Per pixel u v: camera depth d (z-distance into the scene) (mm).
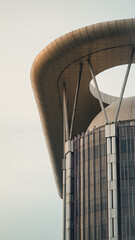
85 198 69688
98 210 67000
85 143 73562
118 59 76000
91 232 66562
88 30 69000
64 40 70812
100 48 72250
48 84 80125
